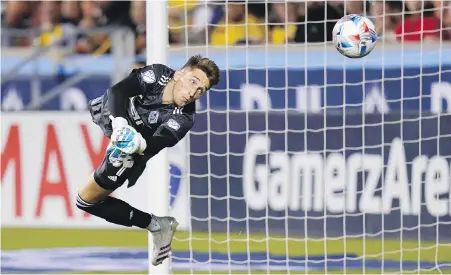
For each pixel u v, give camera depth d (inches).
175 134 692.1
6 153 1235.9
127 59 1299.2
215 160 1182.9
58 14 1428.4
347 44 796.6
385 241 1138.7
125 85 682.2
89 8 1413.6
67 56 1327.5
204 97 1191.6
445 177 1130.7
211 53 1238.3
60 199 1232.2
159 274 873.5
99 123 714.2
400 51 1179.3
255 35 1339.8
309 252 1105.4
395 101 1123.3
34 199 1237.1
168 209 891.4
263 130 1184.2
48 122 1232.2
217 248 1122.7
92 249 1138.7
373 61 1171.9
